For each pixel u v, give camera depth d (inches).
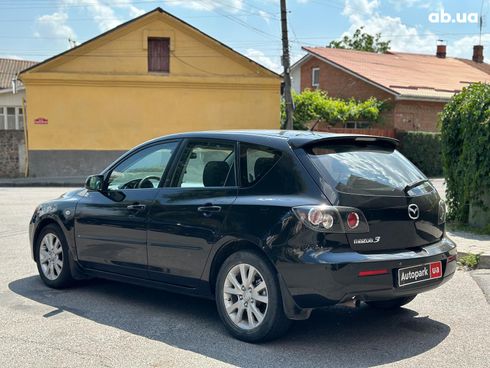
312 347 187.6
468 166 383.2
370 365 172.4
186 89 997.8
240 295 193.8
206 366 171.0
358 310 230.7
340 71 1263.5
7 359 176.9
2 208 559.8
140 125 992.9
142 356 179.5
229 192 202.1
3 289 261.0
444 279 200.5
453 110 405.4
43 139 968.3
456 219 406.9
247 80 1000.2
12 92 1295.5
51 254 264.1
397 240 188.7
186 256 208.7
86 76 968.3
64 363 173.6
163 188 222.8
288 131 215.8
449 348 187.2
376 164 200.8
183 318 219.5
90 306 235.0
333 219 177.6
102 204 241.4
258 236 187.0
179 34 987.9
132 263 229.0
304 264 176.7
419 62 1444.4
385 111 1130.0
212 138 216.2
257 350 184.5
